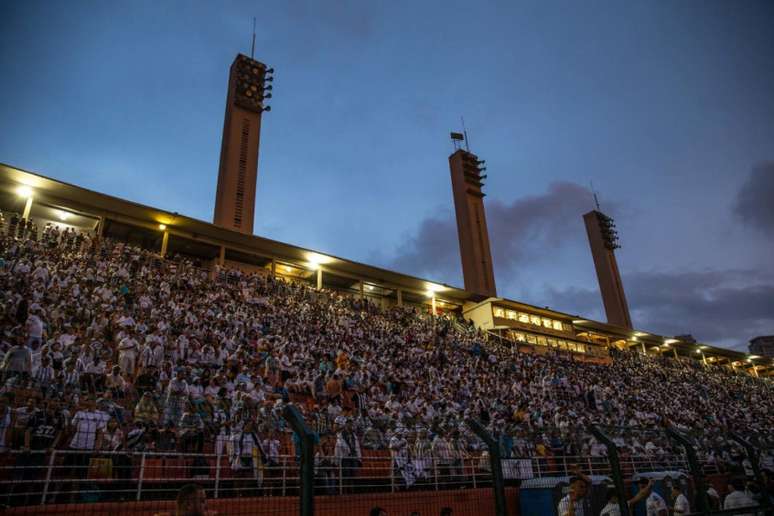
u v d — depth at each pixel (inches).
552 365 1660.9
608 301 3002.0
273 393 686.5
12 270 826.2
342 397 769.6
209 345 786.8
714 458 681.6
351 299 1526.8
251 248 1485.0
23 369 469.1
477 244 2454.5
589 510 483.5
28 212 1113.4
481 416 866.8
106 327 751.1
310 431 181.2
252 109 1943.9
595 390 1413.6
